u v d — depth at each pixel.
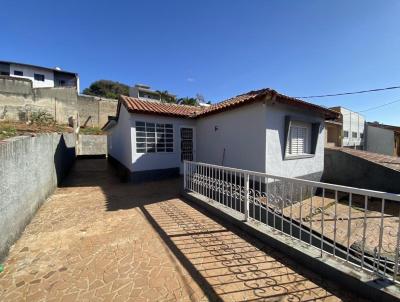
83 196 7.22
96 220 5.00
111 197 7.02
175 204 6.07
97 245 3.84
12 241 3.82
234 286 2.73
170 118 10.16
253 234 4.01
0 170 3.42
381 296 2.28
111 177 11.18
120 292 2.69
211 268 3.11
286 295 2.54
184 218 4.99
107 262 3.32
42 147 6.40
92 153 23.11
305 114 8.29
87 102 28.27
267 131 6.80
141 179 9.45
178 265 3.20
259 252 3.49
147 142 9.57
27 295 2.66
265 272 2.98
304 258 3.08
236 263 3.21
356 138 22.70
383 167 9.01
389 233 5.47
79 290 2.73
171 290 2.70
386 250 4.54
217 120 8.88
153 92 33.69
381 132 24.11
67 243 3.92
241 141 7.65
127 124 9.80
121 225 4.68
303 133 8.57
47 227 4.64
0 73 29.75
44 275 3.03
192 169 6.75
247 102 6.95
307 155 8.45
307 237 4.69
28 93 21.14
